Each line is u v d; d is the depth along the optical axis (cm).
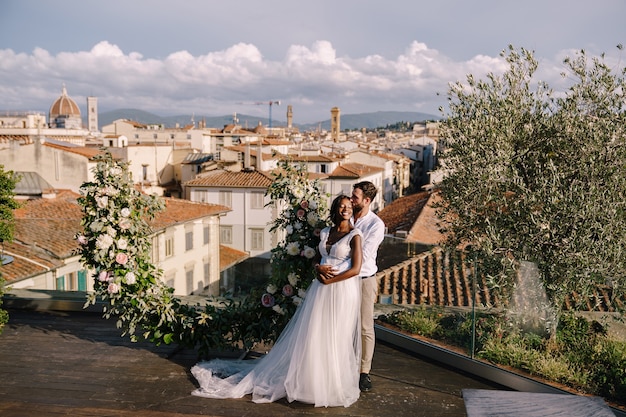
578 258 661
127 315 579
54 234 1816
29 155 3953
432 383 527
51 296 769
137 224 579
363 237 502
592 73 793
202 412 461
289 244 549
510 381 520
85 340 636
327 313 482
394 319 659
